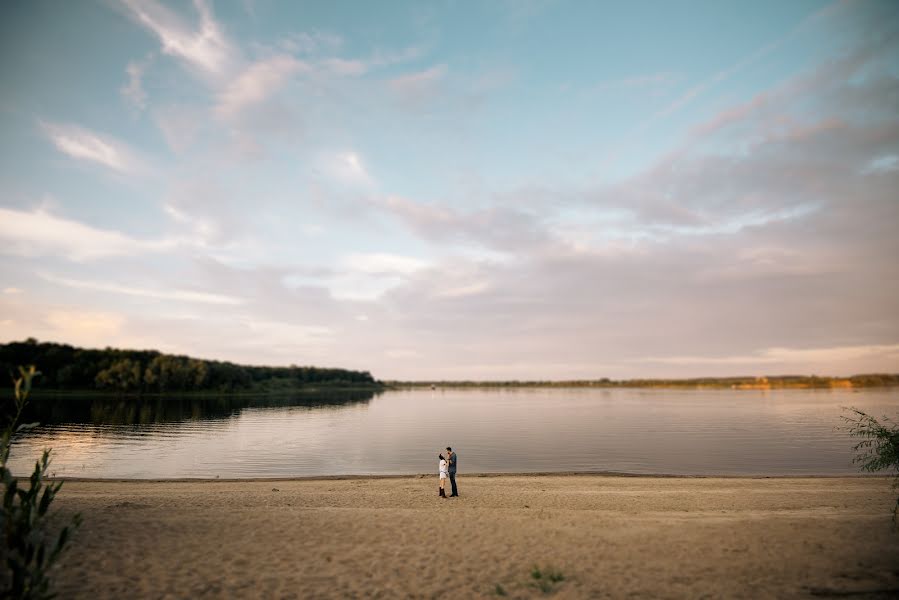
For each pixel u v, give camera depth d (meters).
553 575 11.01
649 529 14.88
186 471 34.72
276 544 13.20
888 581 10.54
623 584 10.59
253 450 46.34
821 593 10.06
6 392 113.31
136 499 19.97
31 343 146.88
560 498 22.20
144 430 62.31
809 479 29.45
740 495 22.84
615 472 34.06
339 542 13.50
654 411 117.75
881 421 68.00
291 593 10.13
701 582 10.66
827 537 13.50
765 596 9.97
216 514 16.09
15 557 10.52
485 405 161.00
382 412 117.31
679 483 27.64
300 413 105.62
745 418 88.81
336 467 37.09
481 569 11.56
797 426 71.19
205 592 10.08
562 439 56.91
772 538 13.55
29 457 39.03
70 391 138.25
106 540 12.79
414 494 23.38
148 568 11.21
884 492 23.39
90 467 35.72
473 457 42.47
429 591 10.30
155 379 144.38
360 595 10.08
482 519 16.30
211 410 106.19
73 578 10.47
